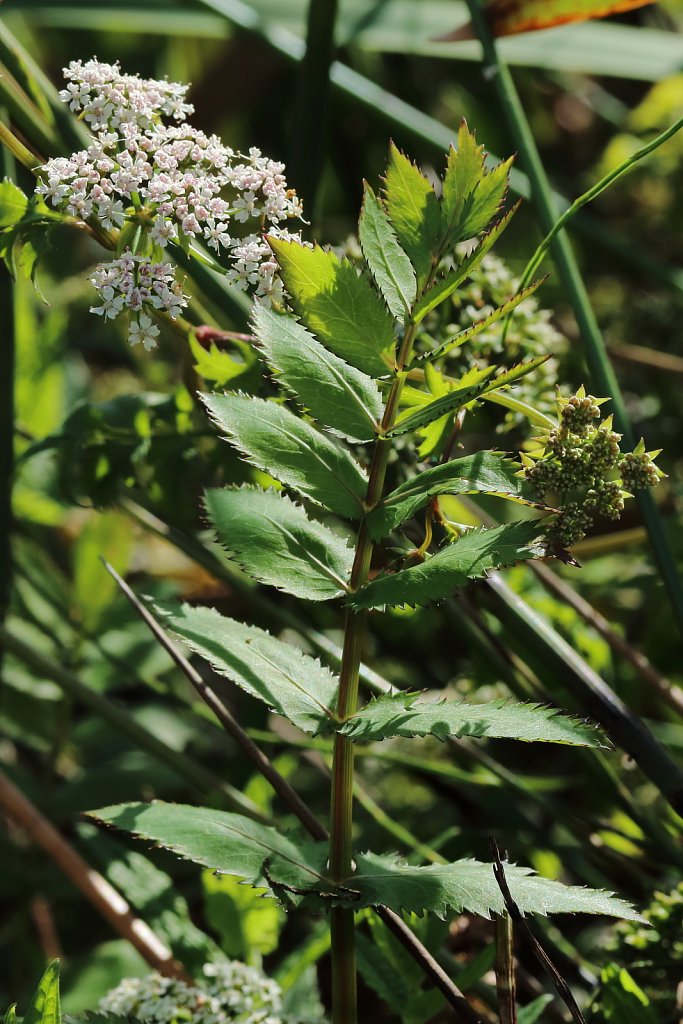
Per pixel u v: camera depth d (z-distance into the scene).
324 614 0.50
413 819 0.45
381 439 0.30
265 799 0.41
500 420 0.43
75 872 0.38
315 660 0.31
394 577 0.30
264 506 0.31
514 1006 0.30
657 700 0.47
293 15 0.52
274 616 0.41
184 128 0.31
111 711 0.41
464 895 0.29
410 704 0.30
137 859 0.38
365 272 0.31
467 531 0.30
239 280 0.31
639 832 0.42
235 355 0.37
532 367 0.29
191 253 0.31
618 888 0.42
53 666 0.41
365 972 0.34
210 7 0.47
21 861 0.43
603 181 0.34
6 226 0.31
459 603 0.40
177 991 0.34
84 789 0.46
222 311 0.38
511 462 0.30
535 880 0.30
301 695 0.30
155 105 0.31
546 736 0.29
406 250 0.30
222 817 0.31
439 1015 0.37
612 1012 0.33
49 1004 0.30
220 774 0.48
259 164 0.31
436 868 0.30
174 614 0.31
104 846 0.38
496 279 0.38
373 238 0.30
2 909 0.48
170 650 0.32
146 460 0.39
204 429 0.38
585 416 0.30
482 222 0.30
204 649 0.30
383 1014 0.39
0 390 0.42
